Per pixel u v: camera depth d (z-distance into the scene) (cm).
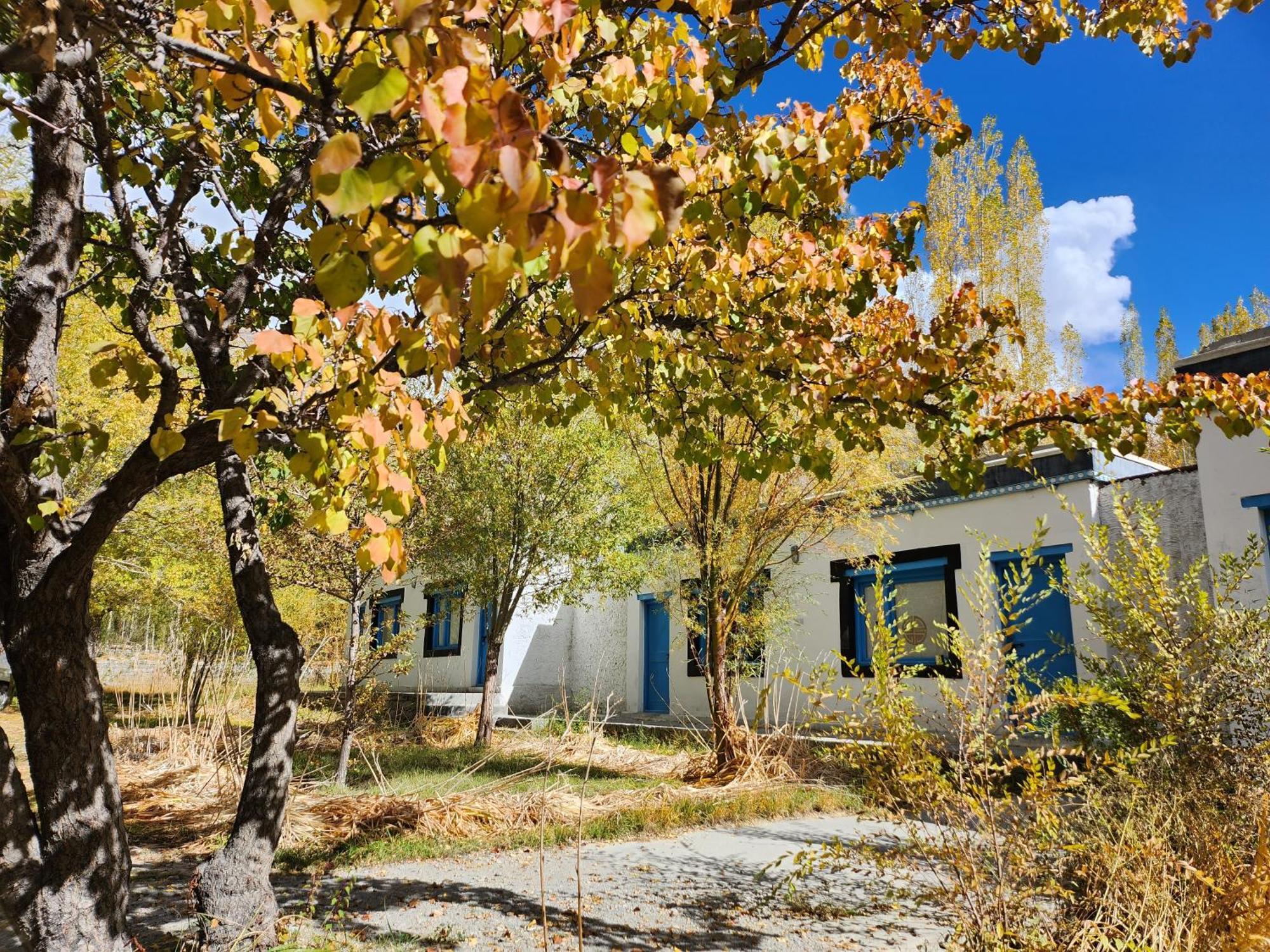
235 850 436
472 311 125
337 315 163
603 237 127
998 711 341
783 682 1302
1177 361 948
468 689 1686
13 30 209
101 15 201
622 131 269
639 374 430
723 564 952
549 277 144
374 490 210
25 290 342
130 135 388
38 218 352
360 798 771
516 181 110
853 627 1272
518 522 1135
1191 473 974
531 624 1716
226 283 470
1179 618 465
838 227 381
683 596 1057
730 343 403
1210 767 402
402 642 926
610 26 229
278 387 274
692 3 269
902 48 320
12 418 306
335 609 1144
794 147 268
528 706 1677
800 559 1352
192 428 317
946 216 2244
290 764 470
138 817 729
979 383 442
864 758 358
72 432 297
